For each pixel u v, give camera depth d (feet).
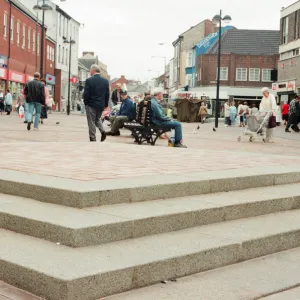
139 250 14.74
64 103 239.30
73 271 12.75
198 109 151.74
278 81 178.40
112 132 57.57
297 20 164.76
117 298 13.01
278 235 17.52
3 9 164.45
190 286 14.08
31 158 26.48
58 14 246.06
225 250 15.79
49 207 16.94
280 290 14.28
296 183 24.59
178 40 300.61
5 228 16.15
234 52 227.20
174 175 21.54
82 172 21.47
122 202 17.89
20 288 13.14
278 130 103.86
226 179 21.39
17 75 180.04
